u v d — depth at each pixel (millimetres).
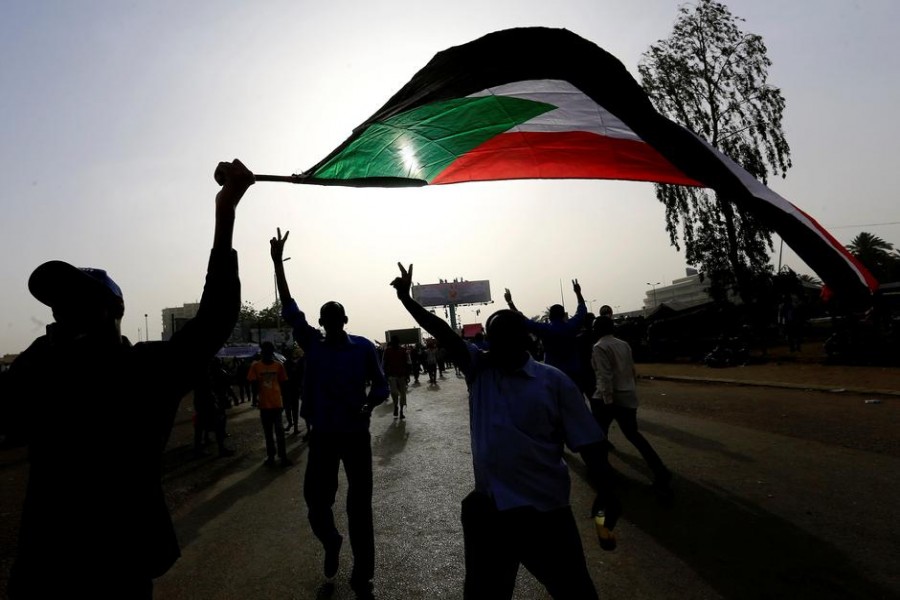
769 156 22625
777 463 5918
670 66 23359
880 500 4539
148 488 1444
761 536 3973
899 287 23125
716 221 23312
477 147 3104
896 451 6047
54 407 1388
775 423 8156
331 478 3828
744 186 2262
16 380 1438
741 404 10258
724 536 4031
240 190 1639
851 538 3814
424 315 2699
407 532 4645
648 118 2285
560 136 3070
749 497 4848
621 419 5180
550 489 2234
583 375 6488
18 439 1440
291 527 5023
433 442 8875
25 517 1380
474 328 49906
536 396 2316
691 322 24016
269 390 8211
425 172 3291
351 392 3830
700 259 24078
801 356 18688
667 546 3932
